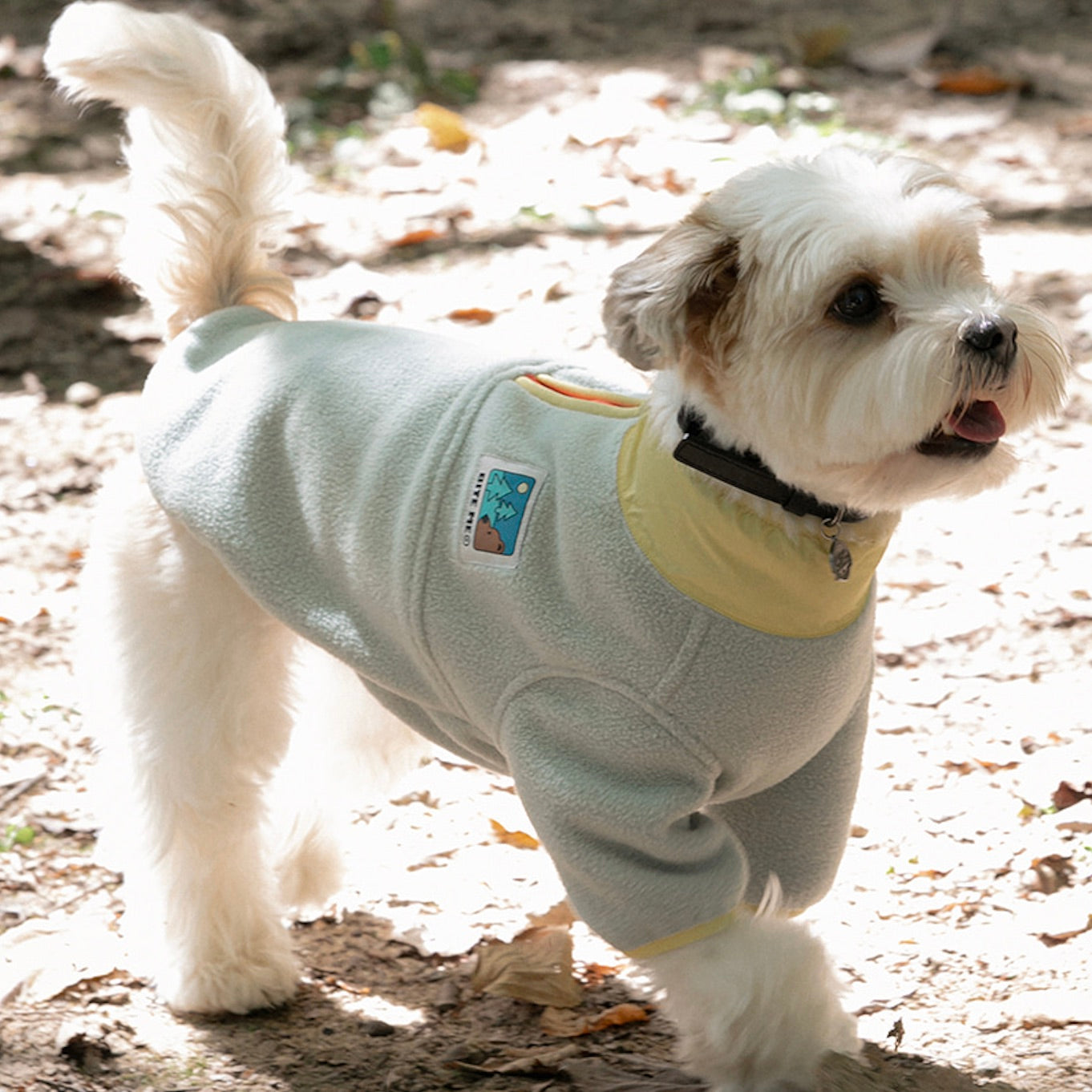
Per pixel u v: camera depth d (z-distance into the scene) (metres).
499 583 1.58
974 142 3.25
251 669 1.73
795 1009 1.58
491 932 1.80
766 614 1.54
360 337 1.70
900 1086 1.59
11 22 4.03
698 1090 1.62
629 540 1.55
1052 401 1.55
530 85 3.59
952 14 3.94
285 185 1.82
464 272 2.80
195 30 1.77
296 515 1.67
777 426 1.53
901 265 1.52
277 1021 1.74
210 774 1.73
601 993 1.75
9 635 2.10
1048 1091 1.62
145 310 2.77
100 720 1.78
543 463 1.59
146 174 1.79
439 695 1.63
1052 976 1.72
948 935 1.76
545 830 1.57
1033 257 2.74
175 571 1.72
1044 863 1.82
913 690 2.01
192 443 1.70
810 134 3.22
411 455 1.62
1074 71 3.59
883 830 1.86
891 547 2.20
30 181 3.23
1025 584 2.13
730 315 1.55
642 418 1.58
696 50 3.75
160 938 1.75
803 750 1.58
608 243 2.89
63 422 2.44
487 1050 1.69
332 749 1.83
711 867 1.57
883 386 1.50
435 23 3.99
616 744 1.55
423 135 3.30
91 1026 1.71
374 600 1.63
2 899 1.82
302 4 4.09
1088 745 1.93
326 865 1.83
